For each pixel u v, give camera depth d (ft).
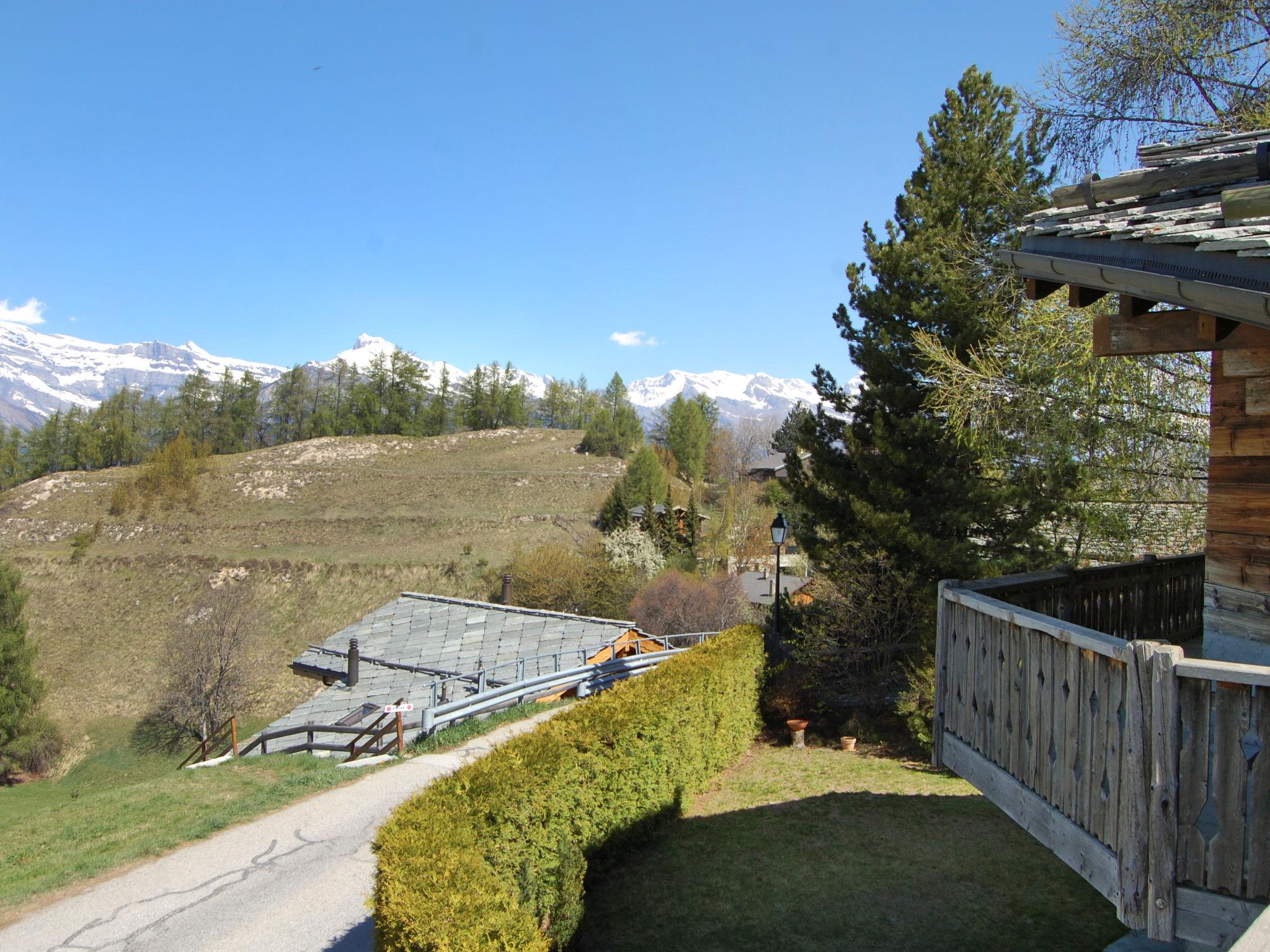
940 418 47.44
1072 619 21.50
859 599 51.83
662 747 33.81
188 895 25.86
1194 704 11.34
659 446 279.69
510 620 71.26
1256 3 37.42
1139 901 11.70
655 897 27.68
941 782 39.65
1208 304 12.17
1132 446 39.81
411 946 15.15
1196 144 18.12
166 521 199.11
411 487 224.94
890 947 23.98
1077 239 14.74
